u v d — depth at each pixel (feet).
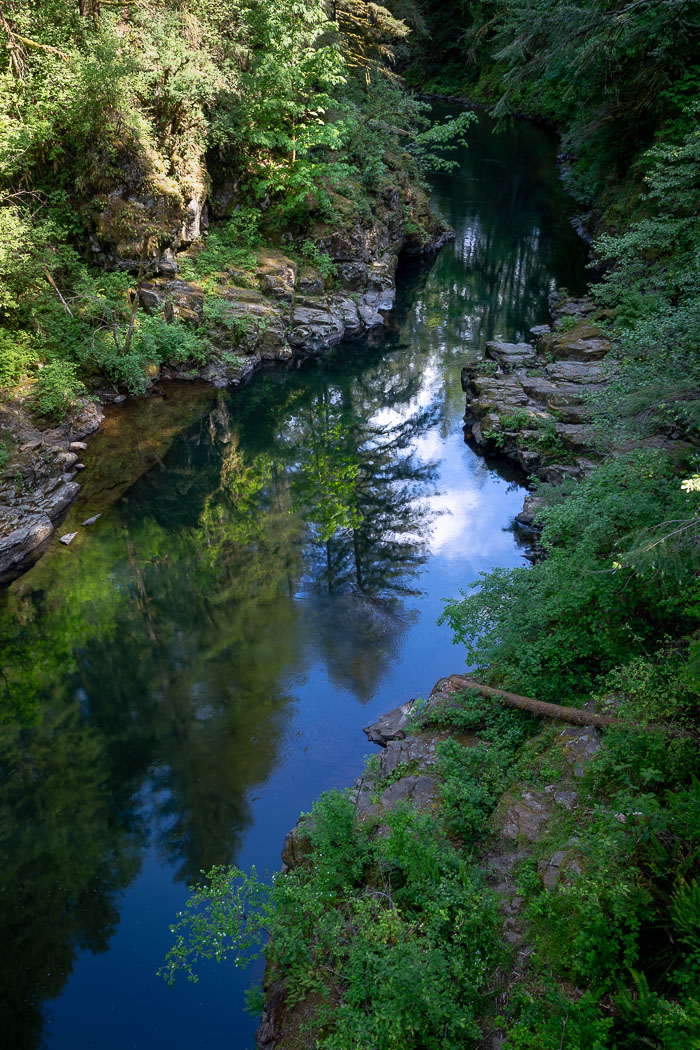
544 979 15.02
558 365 52.60
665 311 37.88
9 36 48.78
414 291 78.74
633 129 74.84
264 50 66.13
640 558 21.43
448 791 20.22
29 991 20.58
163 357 55.83
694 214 49.96
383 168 79.10
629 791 18.51
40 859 24.12
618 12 52.75
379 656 32.09
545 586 26.55
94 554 39.40
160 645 33.35
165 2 58.85
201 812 25.18
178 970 20.88
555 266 82.38
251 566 39.32
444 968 15.08
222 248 63.21
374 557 39.86
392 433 53.31
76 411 48.42
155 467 46.88
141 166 54.39
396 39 115.34
